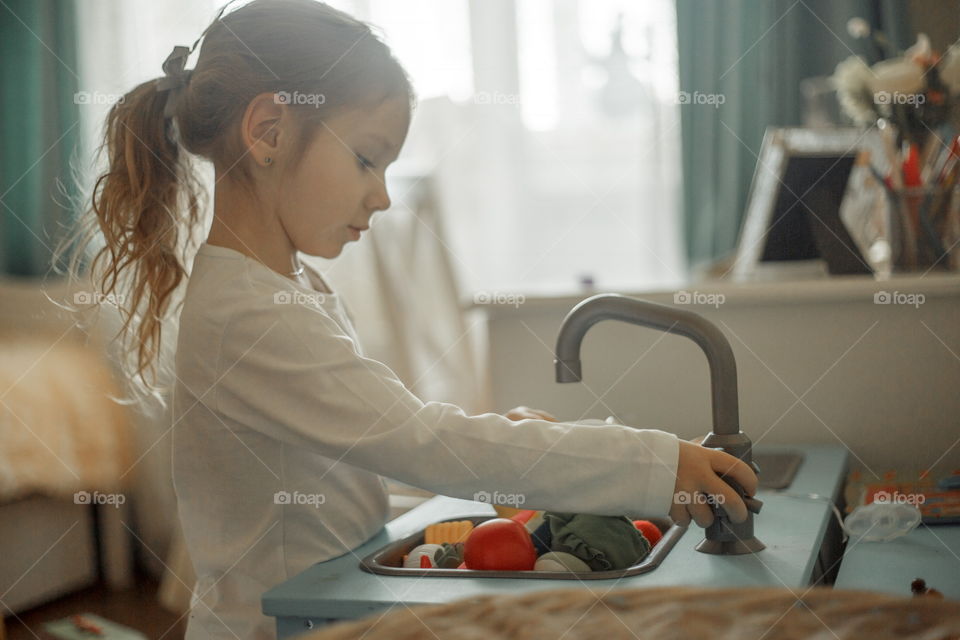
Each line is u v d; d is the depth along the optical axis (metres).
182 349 0.89
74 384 2.10
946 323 1.23
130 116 0.99
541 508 0.79
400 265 2.17
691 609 0.49
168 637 1.86
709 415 1.30
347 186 0.92
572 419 1.35
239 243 0.93
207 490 0.89
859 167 1.51
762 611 0.48
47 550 2.08
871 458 1.26
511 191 2.47
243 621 0.87
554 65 2.44
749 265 1.50
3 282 2.80
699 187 2.26
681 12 2.22
